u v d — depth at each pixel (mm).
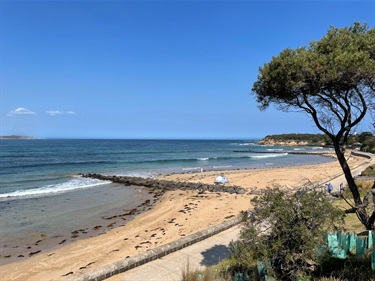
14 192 26438
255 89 7715
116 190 28516
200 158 70312
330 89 7027
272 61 7098
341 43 6742
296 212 5340
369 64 6141
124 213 19469
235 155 88000
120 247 12711
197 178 34219
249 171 42375
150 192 27672
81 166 50062
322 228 5438
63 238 14430
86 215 18875
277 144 181000
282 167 50594
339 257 6359
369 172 28891
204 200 22031
